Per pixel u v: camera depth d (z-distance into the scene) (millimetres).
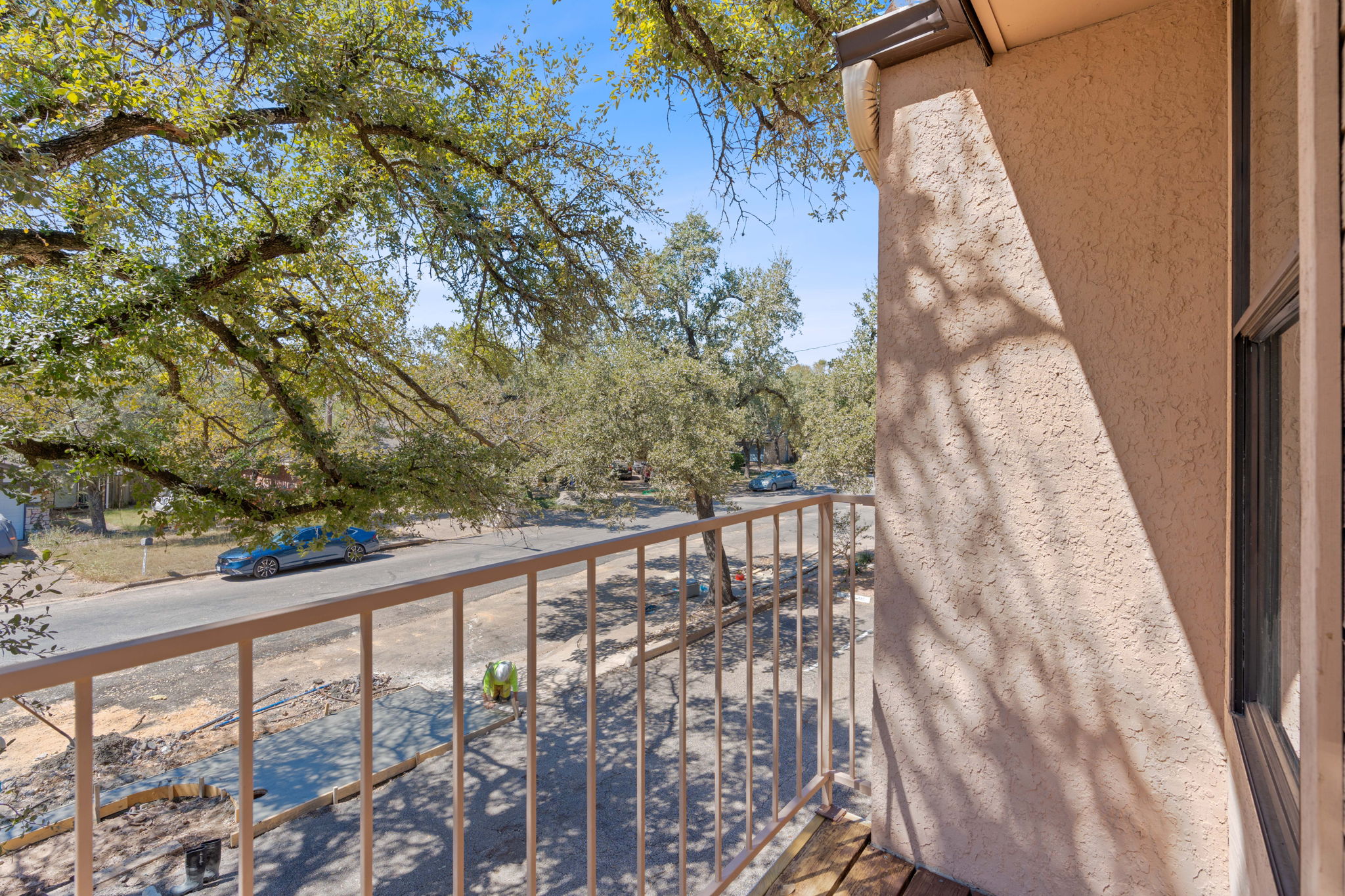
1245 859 1068
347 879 4984
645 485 12188
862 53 1641
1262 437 1026
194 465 5828
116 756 6707
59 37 3861
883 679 1688
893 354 1652
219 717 7656
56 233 4574
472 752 6957
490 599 13000
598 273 6977
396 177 5941
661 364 11453
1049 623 1436
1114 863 1365
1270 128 889
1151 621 1317
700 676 8711
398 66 5953
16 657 4418
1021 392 1461
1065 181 1403
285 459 6523
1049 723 1441
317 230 6129
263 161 4859
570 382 11062
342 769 6457
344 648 10125
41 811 5445
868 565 13250
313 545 6430
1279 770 866
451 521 7945
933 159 1580
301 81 4777
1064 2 1302
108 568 14352
